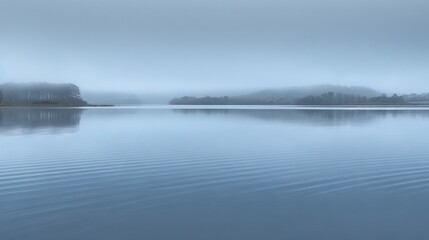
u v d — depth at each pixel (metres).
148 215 9.25
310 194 10.99
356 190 11.38
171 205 9.99
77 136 24.81
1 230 8.31
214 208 9.74
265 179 12.77
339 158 16.52
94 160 16.19
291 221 8.80
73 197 10.75
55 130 28.98
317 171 13.96
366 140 22.50
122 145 20.61
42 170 14.29
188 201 10.32
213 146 20.19
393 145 20.34
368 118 43.41
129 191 11.34
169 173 13.73
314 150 18.75
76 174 13.65
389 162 15.60
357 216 9.09
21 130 28.95
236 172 13.87
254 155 17.33
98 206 9.92
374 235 7.99
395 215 9.16
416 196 10.72
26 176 13.33
